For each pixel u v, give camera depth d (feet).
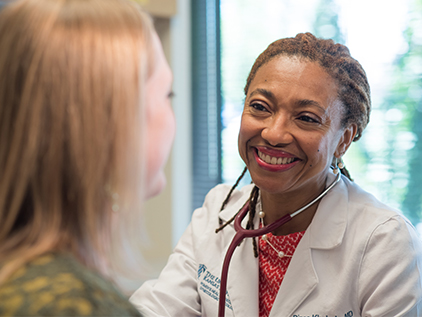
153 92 1.77
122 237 1.67
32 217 1.56
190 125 9.77
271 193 3.05
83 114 1.49
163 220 9.13
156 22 8.99
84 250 1.60
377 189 7.31
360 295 2.87
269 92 2.87
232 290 3.26
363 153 7.39
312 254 3.03
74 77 1.49
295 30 8.27
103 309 1.34
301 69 2.85
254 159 3.02
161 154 1.83
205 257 3.52
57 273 1.39
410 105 6.92
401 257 2.79
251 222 3.39
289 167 2.91
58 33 1.49
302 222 3.16
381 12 7.05
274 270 3.21
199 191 9.77
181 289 3.51
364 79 3.07
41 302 1.29
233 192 3.88
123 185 1.55
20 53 1.49
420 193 6.98
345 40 7.48
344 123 3.04
